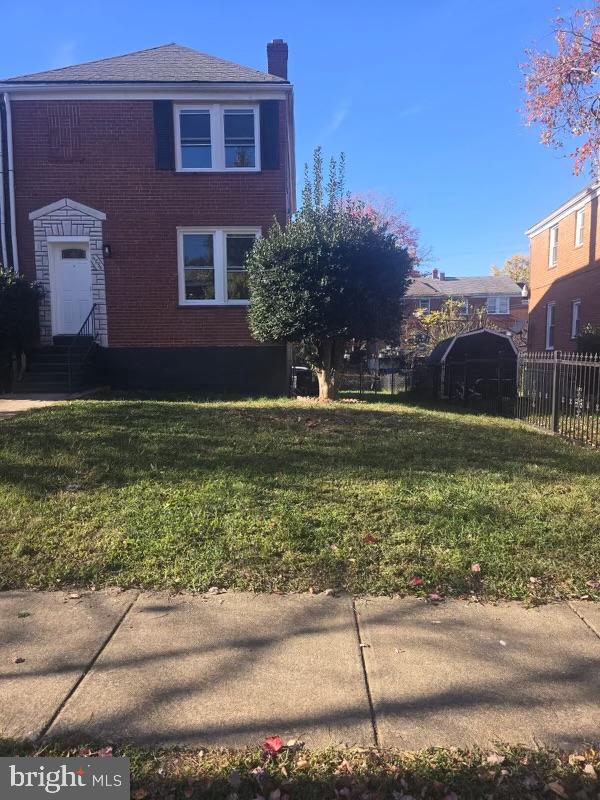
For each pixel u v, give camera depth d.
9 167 15.27
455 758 2.50
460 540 4.69
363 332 12.98
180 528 4.81
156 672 3.08
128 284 15.59
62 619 3.60
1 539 4.64
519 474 6.71
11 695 2.89
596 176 16.53
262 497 5.59
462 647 3.32
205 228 15.58
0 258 15.45
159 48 18.20
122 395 14.27
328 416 10.37
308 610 3.72
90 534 4.75
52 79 15.30
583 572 4.21
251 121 15.63
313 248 12.57
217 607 3.75
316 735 2.64
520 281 63.00
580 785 2.38
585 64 15.25
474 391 16.95
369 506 5.39
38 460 6.66
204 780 2.39
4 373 13.98
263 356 15.76
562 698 2.88
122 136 15.35
